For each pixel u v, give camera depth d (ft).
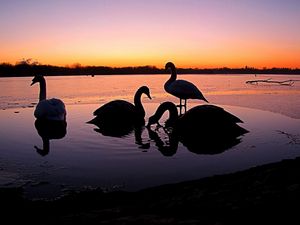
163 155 8.08
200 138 9.79
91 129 11.12
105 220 4.52
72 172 6.93
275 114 14.34
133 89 30.63
